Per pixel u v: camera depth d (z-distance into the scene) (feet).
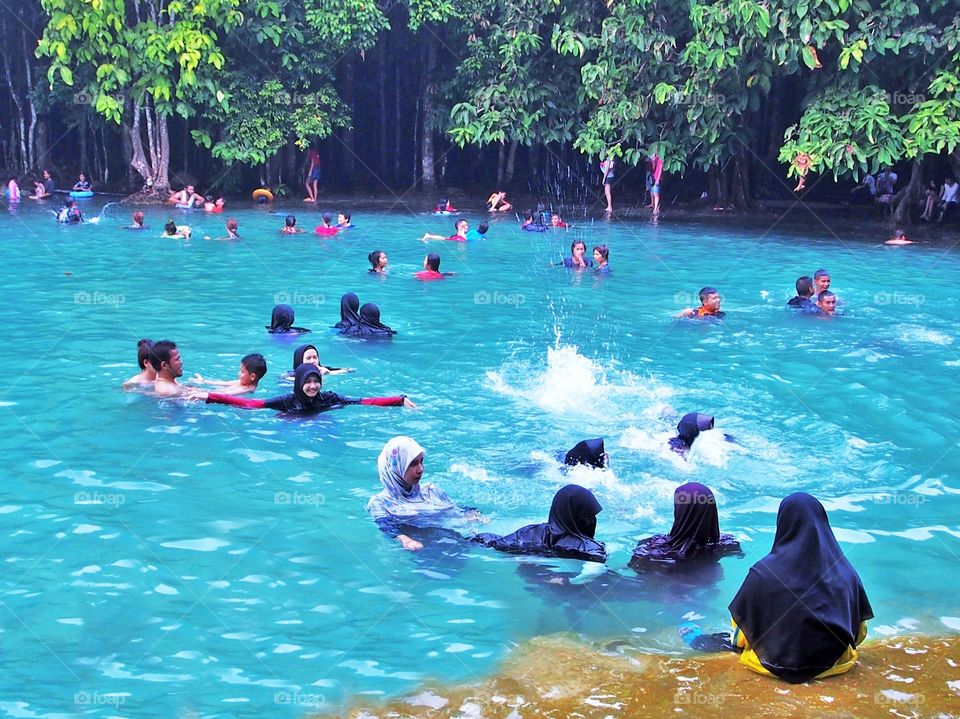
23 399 28.94
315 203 97.35
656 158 89.76
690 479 23.73
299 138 96.68
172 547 19.45
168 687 14.53
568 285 51.42
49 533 19.92
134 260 57.41
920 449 25.91
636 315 43.47
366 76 111.96
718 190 95.25
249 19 93.35
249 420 27.55
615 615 17.17
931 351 36.50
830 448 25.98
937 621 16.92
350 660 15.46
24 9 103.50
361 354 35.53
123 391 29.91
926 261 61.05
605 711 14.08
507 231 76.23
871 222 84.58
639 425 27.73
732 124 88.63
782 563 15.37
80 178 98.43
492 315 43.11
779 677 15.05
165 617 16.69
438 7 92.89
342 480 23.30
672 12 86.38
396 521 20.92
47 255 58.54
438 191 108.27
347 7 92.89
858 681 14.85
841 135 76.28
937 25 75.66
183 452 24.88
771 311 44.32
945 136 71.87
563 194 108.37
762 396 30.71
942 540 20.24
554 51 95.40
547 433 26.99
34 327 38.63
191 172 105.50
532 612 17.24
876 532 20.63
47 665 15.07
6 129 110.52
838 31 74.49
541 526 20.15
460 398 30.22
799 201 99.14
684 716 13.89
